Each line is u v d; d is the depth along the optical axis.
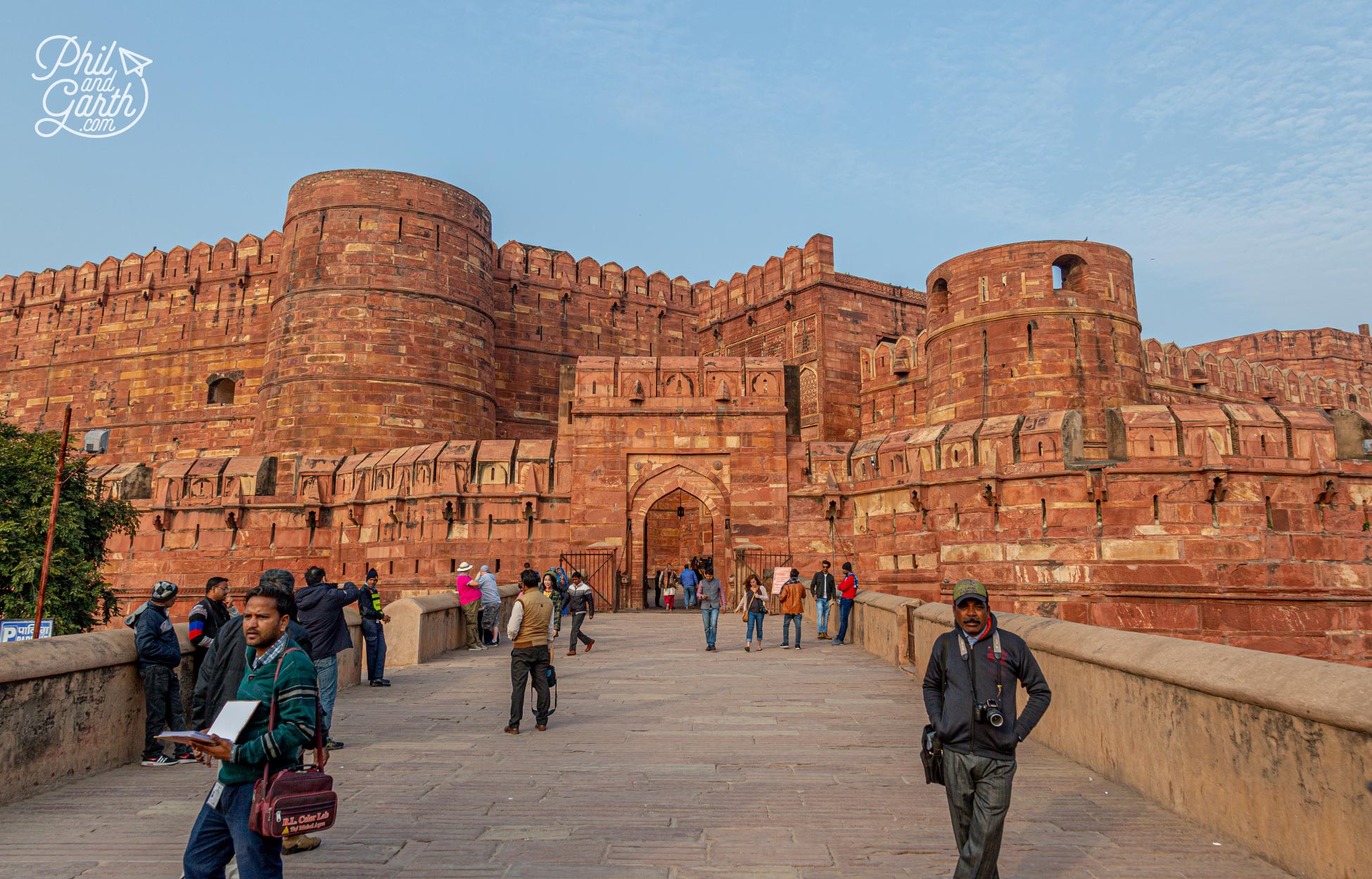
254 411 42.22
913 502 24.47
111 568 29.91
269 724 3.89
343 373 34.88
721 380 28.25
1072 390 29.56
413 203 36.88
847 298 41.97
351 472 30.02
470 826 5.89
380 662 12.54
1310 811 4.80
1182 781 6.10
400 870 5.05
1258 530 19.95
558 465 27.89
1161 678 6.28
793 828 5.83
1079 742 7.71
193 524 29.89
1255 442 20.38
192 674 8.55
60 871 5.06
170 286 44.94
